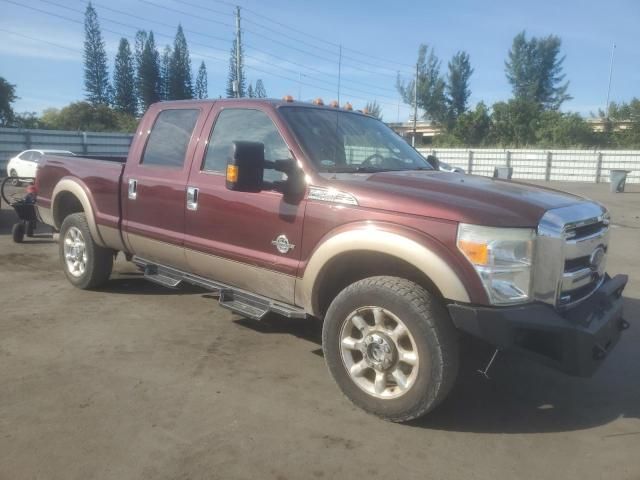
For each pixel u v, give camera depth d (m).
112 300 5.61
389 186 3.46
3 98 51.56
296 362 4.21
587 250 3.42
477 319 2.98
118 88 71.19
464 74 74.50
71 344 4.41
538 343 3.12
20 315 5.07
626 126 52.94
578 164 31.75
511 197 3.31
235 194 4.10
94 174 5.46
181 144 4.70
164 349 4.38
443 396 3.15
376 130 4.77
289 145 3.91
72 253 5.95
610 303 3.57
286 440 3.11
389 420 3.33
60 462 2.83
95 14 66.44
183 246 4.57
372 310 3.33
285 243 3.80
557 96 74.75
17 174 21.64
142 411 3.38
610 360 4.48
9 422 3.20
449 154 35.41
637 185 28.88
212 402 3.52
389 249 3.21
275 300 4.06
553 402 3.73
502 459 3.01
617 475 2.88
